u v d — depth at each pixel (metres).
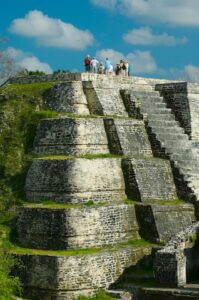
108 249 40.34
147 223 43.09
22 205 42.47
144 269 41.53
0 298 35.19
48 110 48.00
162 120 49.91
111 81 49.88
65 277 37.50
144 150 47.06
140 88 52.62
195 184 46.66
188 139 50.38
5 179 45.75
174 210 44.16
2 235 41.38
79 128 43.78
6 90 50.25
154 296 37.19
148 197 44.41
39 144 45.47
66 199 41.47
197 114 51.69
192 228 40.66
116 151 45.38
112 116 47.62
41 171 43.00
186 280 39.03
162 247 41.69
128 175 44.47
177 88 51.94
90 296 38.12
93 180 42.31
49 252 38.91
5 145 47.19
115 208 41.97
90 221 40.28
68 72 50.59
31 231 40.75
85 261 38.09
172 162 46.91
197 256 40.62
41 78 51.34
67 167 41.66
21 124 47.66
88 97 48.12
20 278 38.81
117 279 39.78
